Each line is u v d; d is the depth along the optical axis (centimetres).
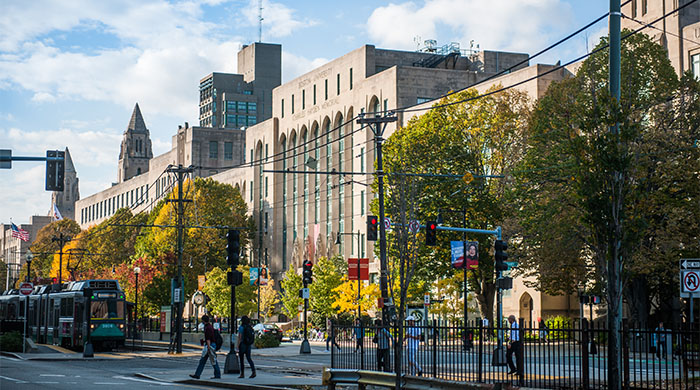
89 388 2503
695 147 4478
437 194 5844
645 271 4434
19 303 6575
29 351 4997
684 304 4975
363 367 2495
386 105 9438
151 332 6900
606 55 4891
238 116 19812
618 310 1841
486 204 5778
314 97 11125
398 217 5788
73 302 5284
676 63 6150
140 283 9612
